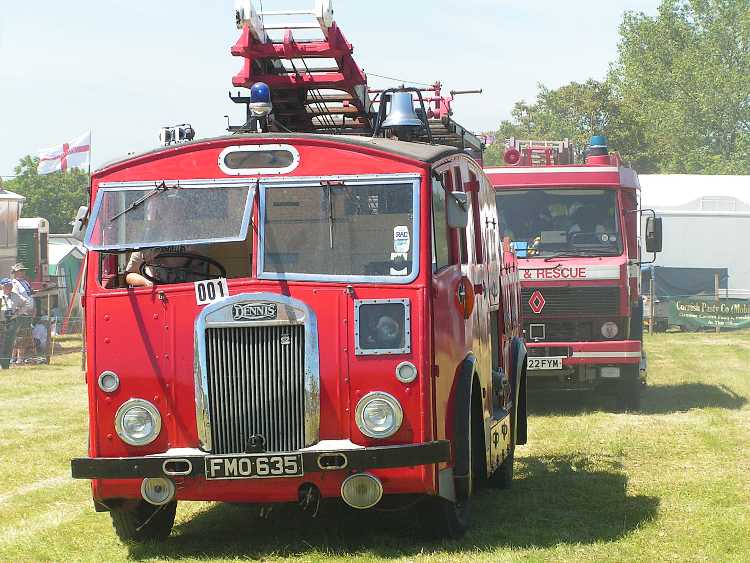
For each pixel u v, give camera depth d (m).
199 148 8.21
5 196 30.33
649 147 77.81
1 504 10.52
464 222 8.38
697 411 17.08
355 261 7.91
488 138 18.03
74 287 36.53
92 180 8.25
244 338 7.83
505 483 10.91
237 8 10.23
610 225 17.42
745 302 34.44
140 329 7.96
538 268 17.28
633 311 18.23
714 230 36.53
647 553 8.12
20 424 16.09
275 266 7.93
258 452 7.77
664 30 88.62
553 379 17.64
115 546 8.73
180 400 7.90
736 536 8.65
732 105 84.19
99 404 7.99
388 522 9.27
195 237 7.98
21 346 24.55
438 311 8.02
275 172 8.12
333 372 7.79
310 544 8.54
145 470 7.82
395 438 7.78
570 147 19.33
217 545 8.64
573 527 9.09
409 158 8.04
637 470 11.87
